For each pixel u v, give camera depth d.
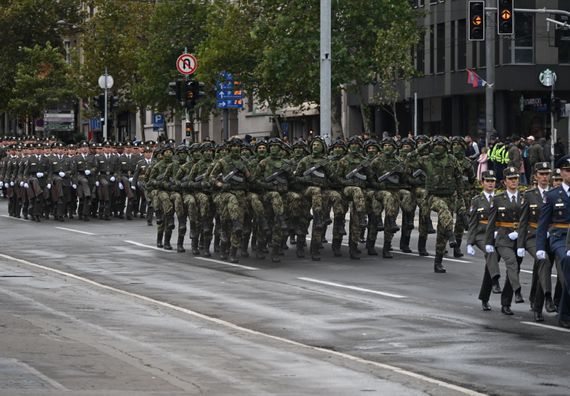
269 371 24.84
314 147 50.16
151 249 55.06
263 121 143.50
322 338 30.11
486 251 34.84
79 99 150.75
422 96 126.00
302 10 95.56
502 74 112.44
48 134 130.25
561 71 112.81
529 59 112.44
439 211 44.88
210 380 23.47
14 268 46.50
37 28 159.38
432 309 35.22
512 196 34.81
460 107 120.88
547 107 85.56
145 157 75.12
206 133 155.88
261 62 102.12
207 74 109.31
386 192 50.78
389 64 95.31
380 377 24.34
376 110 133.62
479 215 35.78
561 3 111.88
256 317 33.72
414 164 51.59
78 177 74.31
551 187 37.28
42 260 49.91
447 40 120.75
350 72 95.12
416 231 62.94
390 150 51.25
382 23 97.31
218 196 49.94
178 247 53.78
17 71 152.38
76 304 36.03
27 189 74.31
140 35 137.75
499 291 38.28
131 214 74.94
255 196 49.72
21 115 152.62
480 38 69.56
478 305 36.12
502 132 114.31
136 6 137.62
